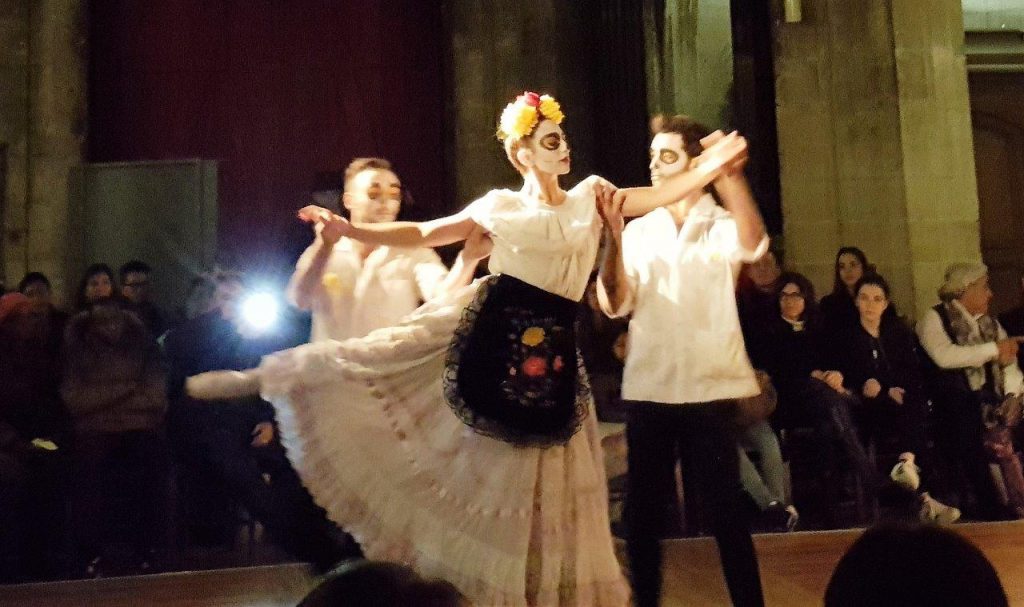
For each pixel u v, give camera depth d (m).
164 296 7.04
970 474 5.60
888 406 5.55
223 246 7.78
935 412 5.75
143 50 7.88
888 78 7.28
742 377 2.83
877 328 5.68
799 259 7.15
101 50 7.84
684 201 3.02
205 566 4.93
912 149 7.21
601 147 7.87
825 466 5.38
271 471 4.84
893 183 7.23
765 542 4.53
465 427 2.64
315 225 2.87
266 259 7.82
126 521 5.03
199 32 7.92
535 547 2.63
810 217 7.19
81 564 4.89
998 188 8.33
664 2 7.07
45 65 7.48
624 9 7.54
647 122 7.16
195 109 7.88
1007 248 8.28
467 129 7.74
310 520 3.21
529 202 2.76
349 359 2.68
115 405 4.95
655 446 2.88
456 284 2.97
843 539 4.55
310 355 2.67
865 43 7.30
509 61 7.83
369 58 8.07
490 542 2.58
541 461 2.65
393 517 2.63
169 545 5.03
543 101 2.74
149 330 5.15
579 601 2.65
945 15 7.34
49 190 7.39
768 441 5.18
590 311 5.78
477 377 2.62
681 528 5.05
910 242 7.14
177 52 7.90
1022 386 5.89
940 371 5.72
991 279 8.24
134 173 7.15
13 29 7.49
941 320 5.77
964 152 7.26
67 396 4.95
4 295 5.30
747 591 2.70
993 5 8.19
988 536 4.58
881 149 7.25
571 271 2.70
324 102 8.01
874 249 7.18
